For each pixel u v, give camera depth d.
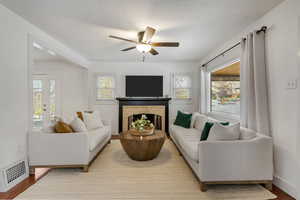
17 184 2.28
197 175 2.27
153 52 3.32
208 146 2.10
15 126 2.39
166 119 5.23
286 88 2.06
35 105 5.41
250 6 2.17
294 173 1.97
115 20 2.53
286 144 2.07
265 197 1.98
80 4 2.12
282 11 2.10
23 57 2.53
